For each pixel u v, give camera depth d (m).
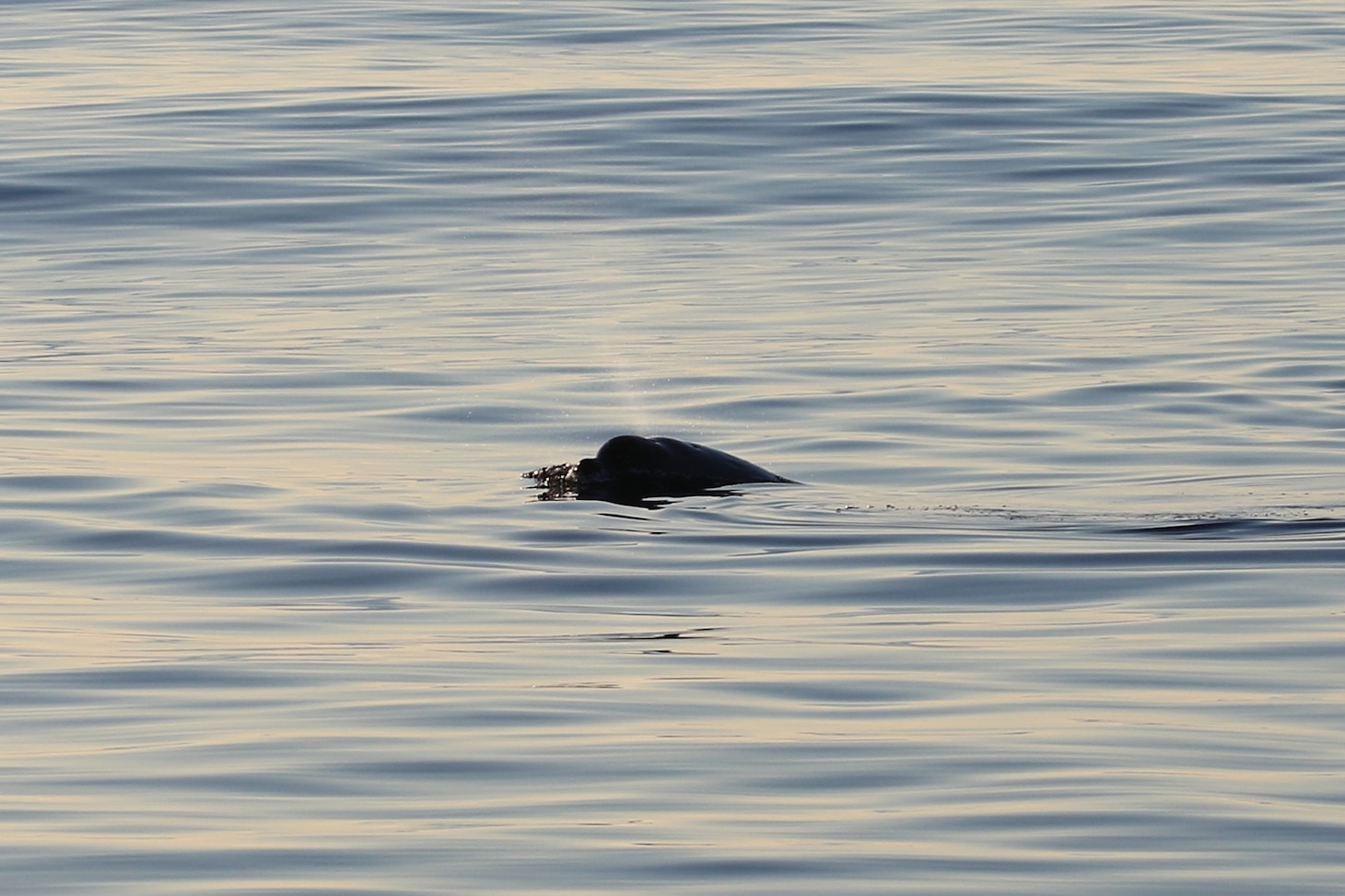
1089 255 70.62
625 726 26.84
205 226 77.38
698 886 21.08
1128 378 53.78
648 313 63.38
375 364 56.62
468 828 22.83
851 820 23.05
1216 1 134.62
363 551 37.69
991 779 24.44
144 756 25.59
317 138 91.19
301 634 32.09
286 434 48.66
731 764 25.09
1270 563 36.00
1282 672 29.23
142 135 91.19
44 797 23.98
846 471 44.94
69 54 116.88
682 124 93.50
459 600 34.31
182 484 43.28
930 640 31.38
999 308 62.84
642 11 132.75
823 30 122.88
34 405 51.47
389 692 28.64
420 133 92.38
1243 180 82.12
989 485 43.28
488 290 67.19
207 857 21.86
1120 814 23.09
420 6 135.25
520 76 106.25
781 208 79.69
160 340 59.75
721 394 52.91
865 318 61.97
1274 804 23.41
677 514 40.47
